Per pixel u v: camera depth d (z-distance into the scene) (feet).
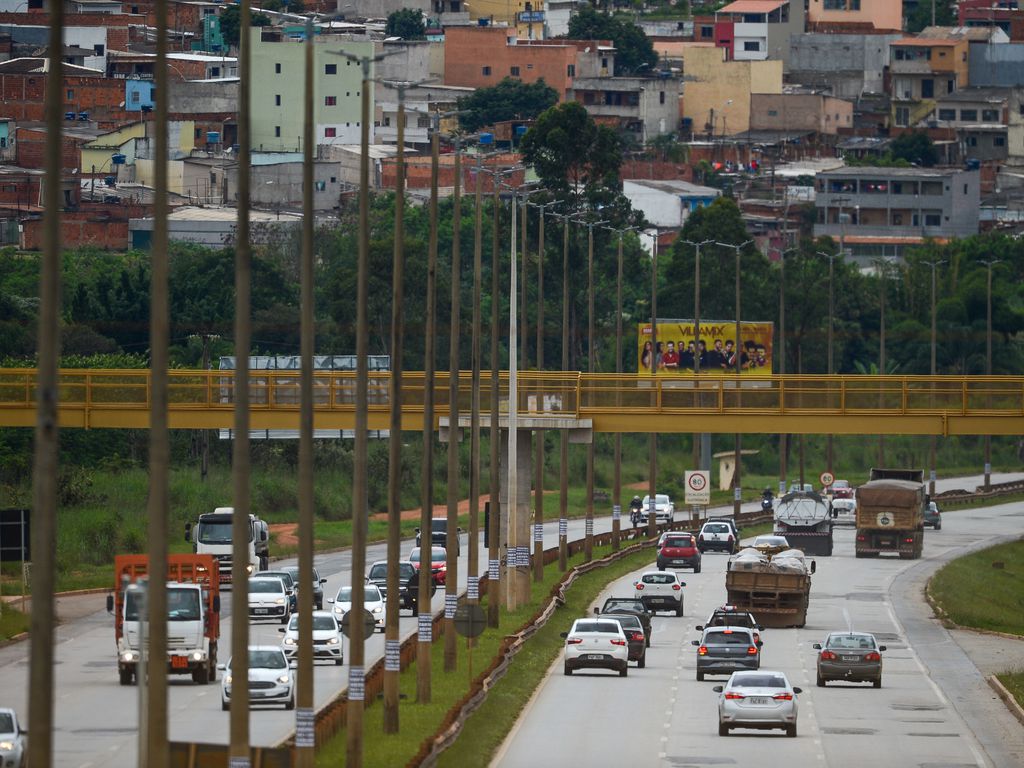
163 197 333.01
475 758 528.22
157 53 334.85
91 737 535.60
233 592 389.80
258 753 411.13
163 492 329.31
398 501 548.72
